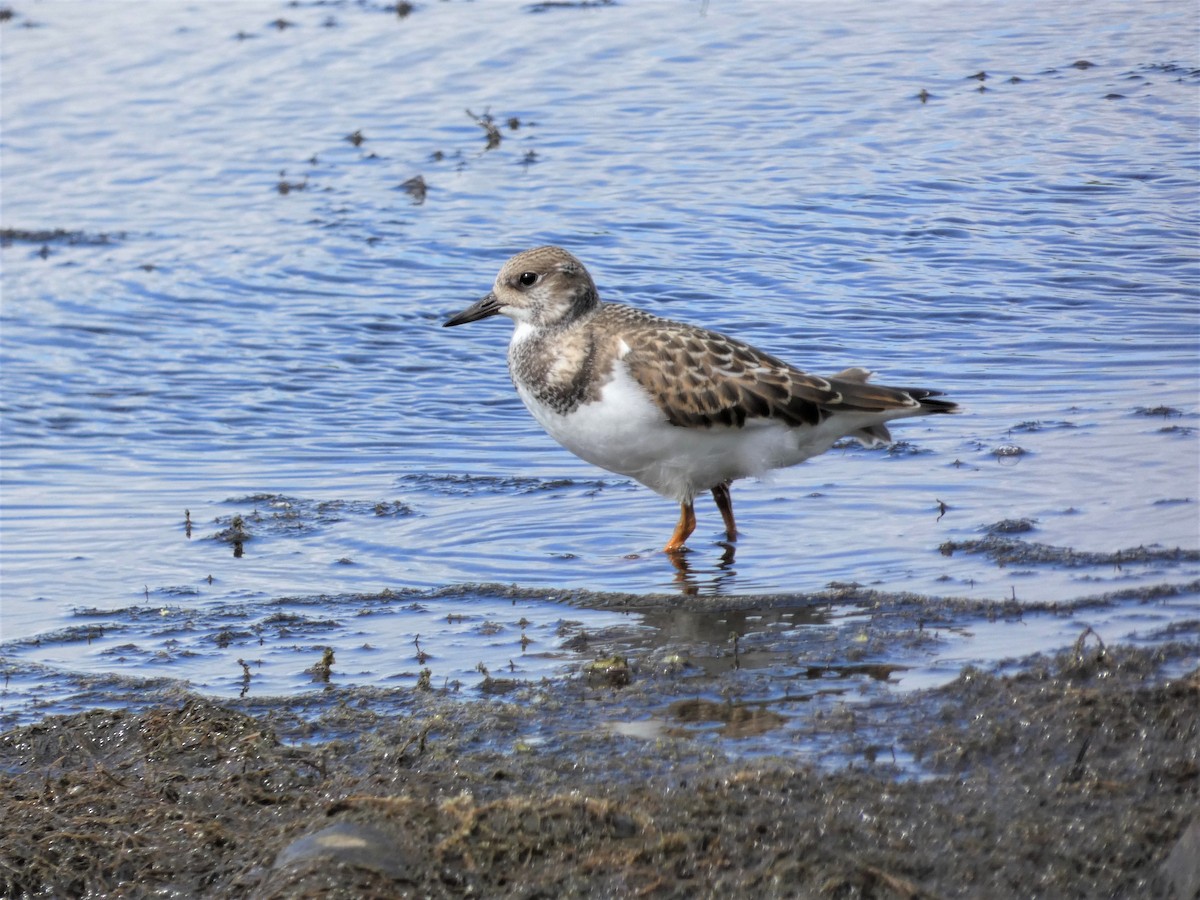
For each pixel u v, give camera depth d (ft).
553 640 34.47
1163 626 31.91
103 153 77.00
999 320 56.34
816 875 21.95
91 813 26.53
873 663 31.32
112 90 84.69
